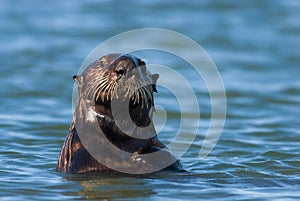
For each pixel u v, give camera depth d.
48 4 97.94
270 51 73.44
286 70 65.38
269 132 42.47
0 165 31.06
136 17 88.94
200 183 27.06
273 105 52.12
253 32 82.62
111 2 98.69
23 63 66.56
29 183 27.00
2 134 40.12
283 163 32.50
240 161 33.25
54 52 71.62
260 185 27.25
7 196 25.19
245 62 68.19
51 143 38.00
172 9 94.38
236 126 44.47
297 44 76.81
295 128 43.94
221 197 25.23
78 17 89.44
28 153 34.62
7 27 83.50
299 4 97.88
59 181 27.11
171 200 24.70
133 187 26.08
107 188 25.98
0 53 70.56
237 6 96.44
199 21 87.38
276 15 91.75
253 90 57.09
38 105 50.56
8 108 49.03
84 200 24.70
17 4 97.38
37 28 83.25
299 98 54.59
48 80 59.72
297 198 25.33
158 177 27.39
